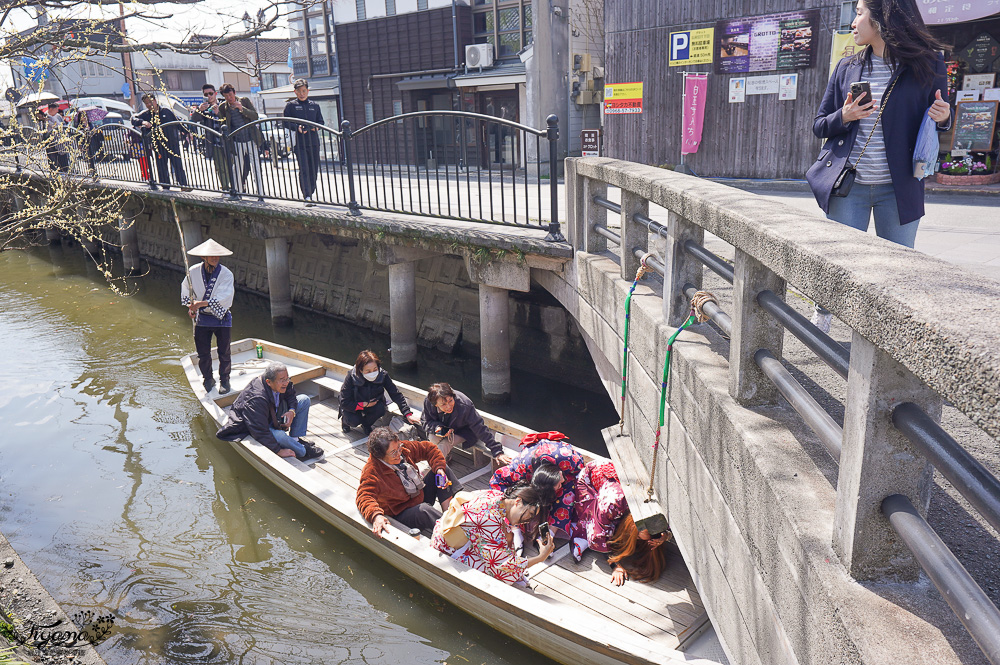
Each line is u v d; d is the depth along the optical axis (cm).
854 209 308
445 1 1695
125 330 1185
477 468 620
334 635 473
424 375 963
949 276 136
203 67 2655
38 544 578
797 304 400
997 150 961
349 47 1964
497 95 1708
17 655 404
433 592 496
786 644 183
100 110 1898
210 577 537
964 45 978
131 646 458
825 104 313
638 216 397
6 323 1231
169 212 1347
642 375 367
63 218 723
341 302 1232
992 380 94
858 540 152
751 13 1115
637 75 1259
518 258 704
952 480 115
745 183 1136
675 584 459
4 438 788
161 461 729
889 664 132
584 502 495
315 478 621
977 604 111
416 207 982
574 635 393
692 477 279
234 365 856
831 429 167
